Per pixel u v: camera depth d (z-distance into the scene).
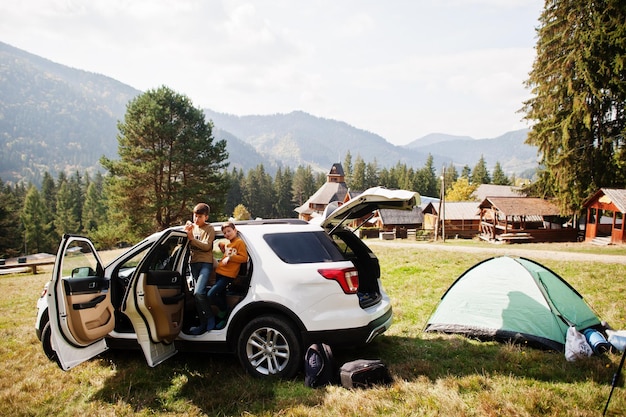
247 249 5.37
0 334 7.93
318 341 4.91
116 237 35.03
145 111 34.16
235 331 5.29
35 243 84.62
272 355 5.09
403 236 50.31
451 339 6.57
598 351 5.61
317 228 5.65
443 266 15.25
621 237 27.69
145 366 5.65
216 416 4.26
